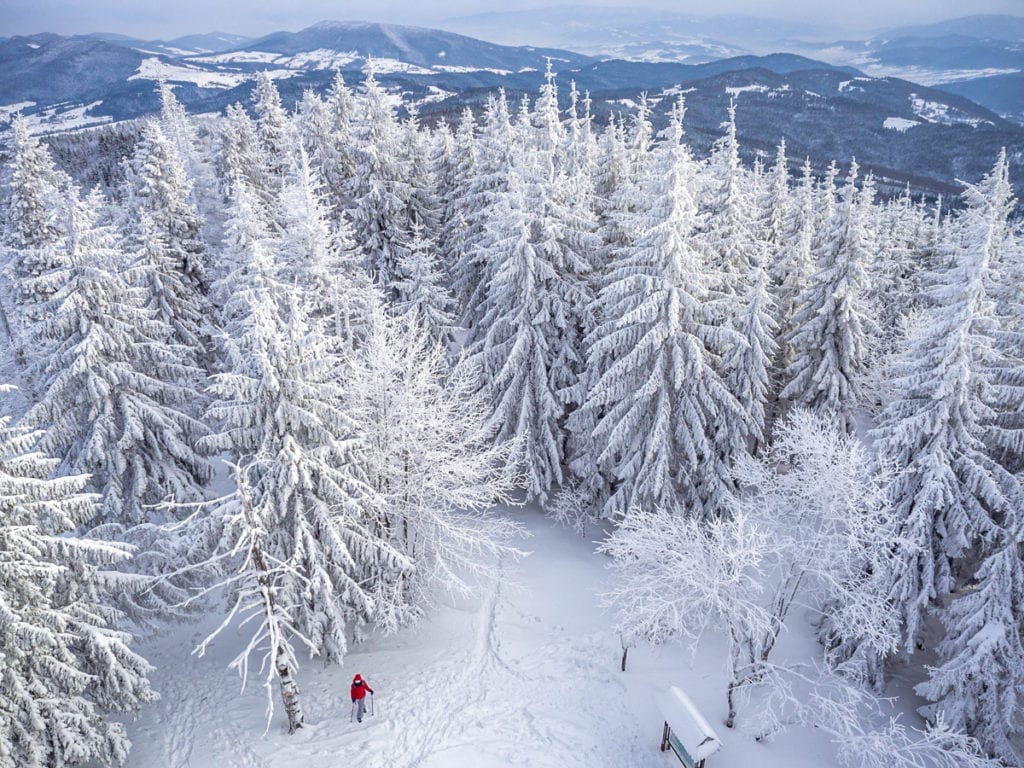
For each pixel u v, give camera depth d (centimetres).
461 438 2388
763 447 2583
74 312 1748
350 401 1878
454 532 2023
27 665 1256
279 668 1480
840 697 1697
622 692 1794
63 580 1366
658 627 1711
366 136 3381
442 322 2783
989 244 1566
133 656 1412
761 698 1812
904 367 1791
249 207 2555
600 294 2153
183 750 1509
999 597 1616
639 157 3075
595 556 2470
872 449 1872
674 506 2195
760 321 2250
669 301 2055
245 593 1414
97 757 1368
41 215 2794
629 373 2211
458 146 3747
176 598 1794
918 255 4531
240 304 2400
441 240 3897
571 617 2120
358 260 2803
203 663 1859
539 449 2494
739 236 2497
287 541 1672
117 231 1892
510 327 2519
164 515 1995
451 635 2023
